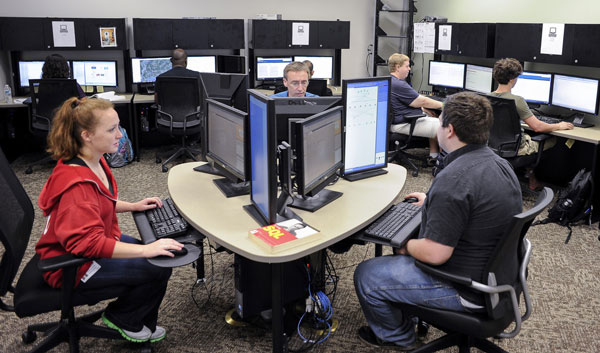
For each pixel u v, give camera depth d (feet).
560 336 7.41
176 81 15.17
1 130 15.96
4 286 5.98
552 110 14.53
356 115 7.61
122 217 11.68
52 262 5.65
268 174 5.70
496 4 16.38
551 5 14.61
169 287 8.66
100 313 7.13
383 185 7.53
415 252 5.72
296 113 7.51
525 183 14.32
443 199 5.39
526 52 14.12
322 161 6.70
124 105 17.94
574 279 9.07
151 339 6.96
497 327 5.69
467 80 16.58
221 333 7.45
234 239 5.74
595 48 12.26
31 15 16.90
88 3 17.35
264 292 7.25
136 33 17.13
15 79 16.81
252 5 19.10
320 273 7.50
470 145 5.63
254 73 19.33
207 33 17.78
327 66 19.80
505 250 5.36
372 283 6.12
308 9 19.74
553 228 11.34
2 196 5.98
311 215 6.42
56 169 5.88
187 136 16.99
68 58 17.60
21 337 7.29
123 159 15.88
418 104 14.90
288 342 7.18
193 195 7.12
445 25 16.98
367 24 20.45
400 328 6.28
